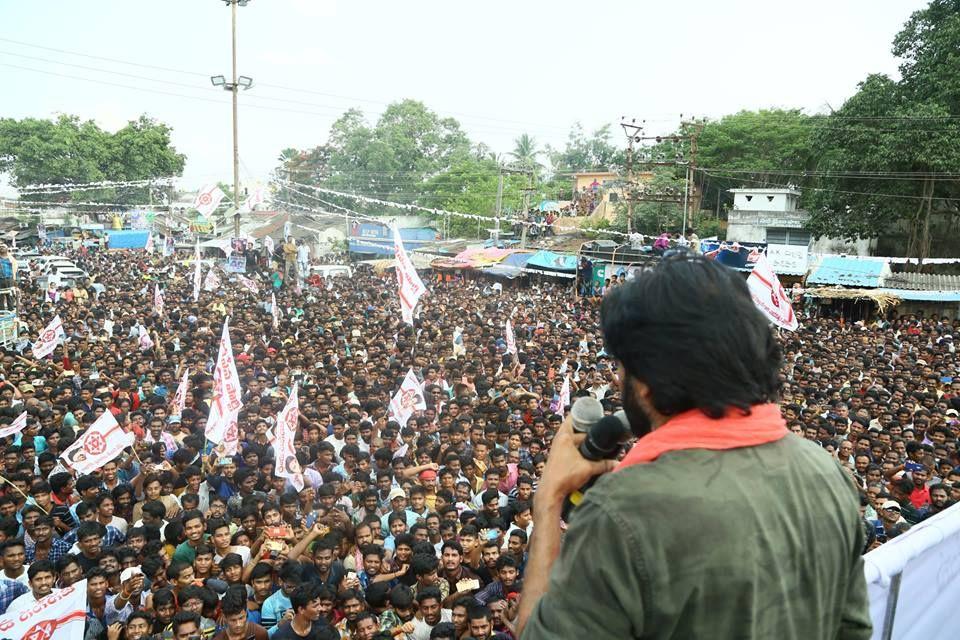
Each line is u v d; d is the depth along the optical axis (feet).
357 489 28.55
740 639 3.76
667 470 3.93
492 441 34.37
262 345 56.34
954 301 101.14
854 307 102.58
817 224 113.80
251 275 114.73
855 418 40.11
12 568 22.58
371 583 22.56
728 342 4.03
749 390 4.09
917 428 39.37
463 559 24.23
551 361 55.01
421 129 234.58
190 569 21.99
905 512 31.09
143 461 32.04
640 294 4.37
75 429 34.76
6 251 68.49
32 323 66.49
